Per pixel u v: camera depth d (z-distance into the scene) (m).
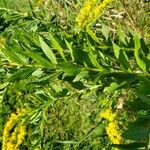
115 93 0.55
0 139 0.87
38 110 0.47
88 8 0.60
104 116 0.57
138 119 0.23
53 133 0.77
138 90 0.27
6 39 0.63
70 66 0.31
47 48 0.32
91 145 0.72
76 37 0.53
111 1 0.60
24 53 0.34
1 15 0.70
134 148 0.23
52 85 0.47
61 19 0.68
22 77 0.33
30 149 0.73
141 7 0.66
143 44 0.37
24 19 0.68
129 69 0.32
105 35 0.41
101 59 0.34
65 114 0.76
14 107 0.80
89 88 0.38
